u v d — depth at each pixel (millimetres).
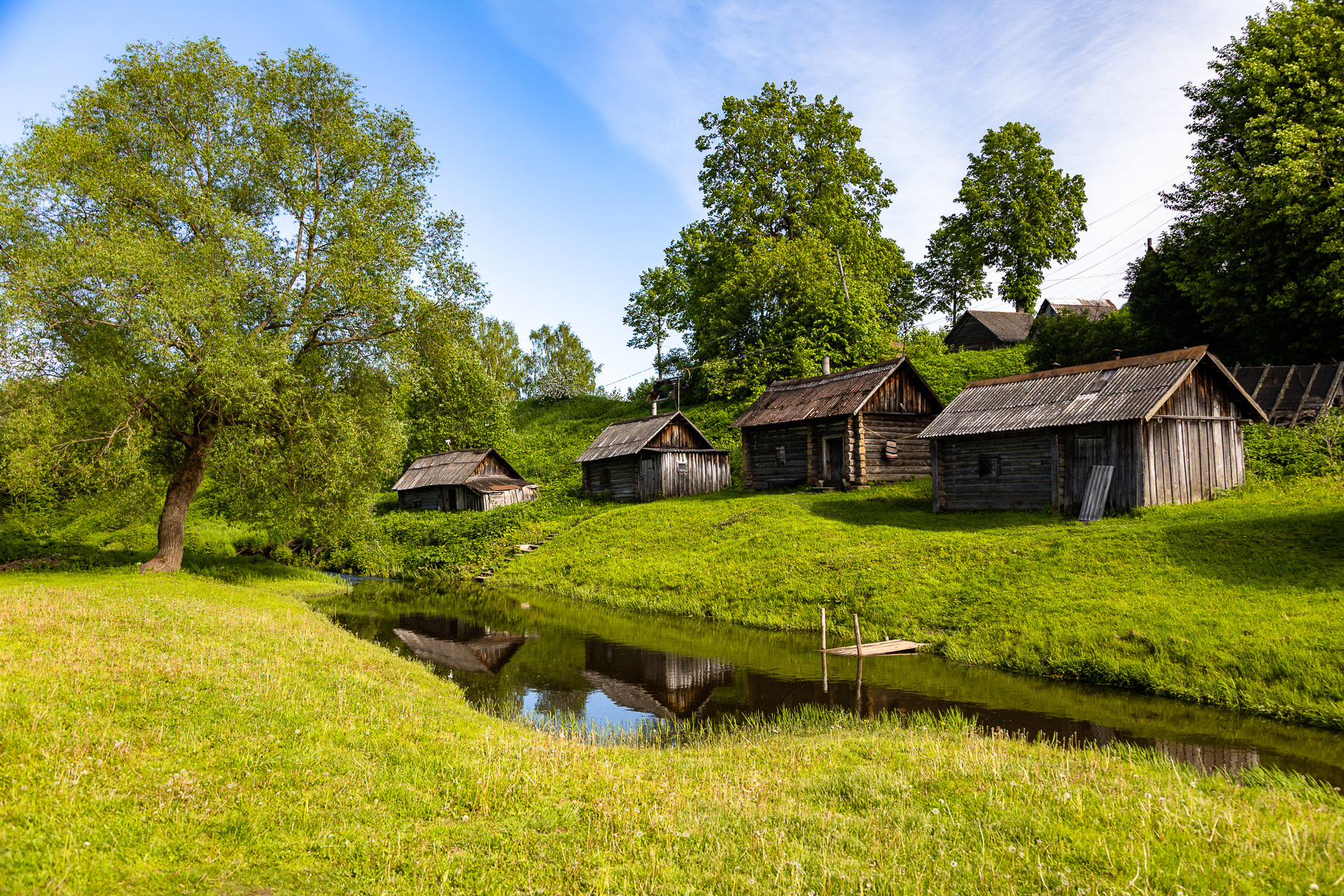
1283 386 26484
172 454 25250
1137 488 20109
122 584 19297
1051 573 16672
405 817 6625
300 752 7785
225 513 25719
